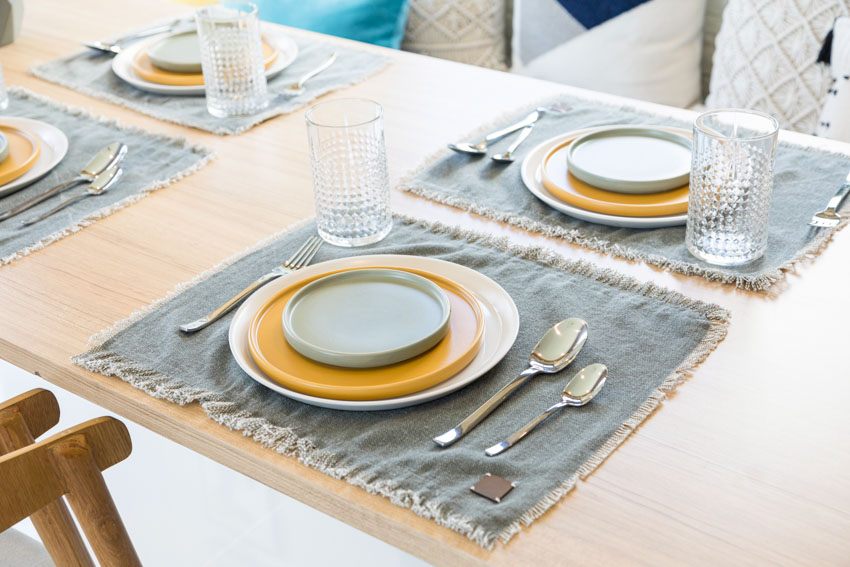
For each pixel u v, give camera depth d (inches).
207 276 38.2
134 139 51.8
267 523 43.3
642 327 33.4
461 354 31.1
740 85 76.8
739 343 32.4
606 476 26.6
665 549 24.1
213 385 31.6
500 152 47.9
